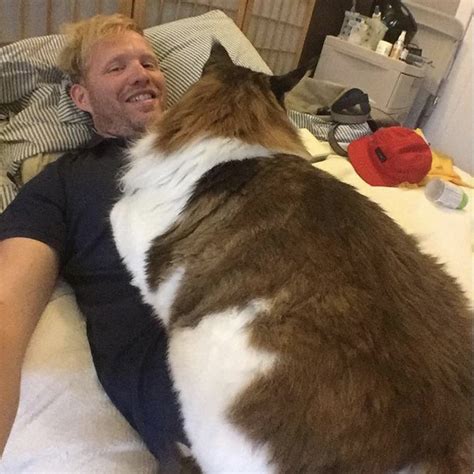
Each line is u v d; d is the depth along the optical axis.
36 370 1.20
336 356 0.93
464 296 1.16
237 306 1.02
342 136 2.51
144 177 1.24
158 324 1.25
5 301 1.16
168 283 1.14
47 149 1.70
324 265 1.00
